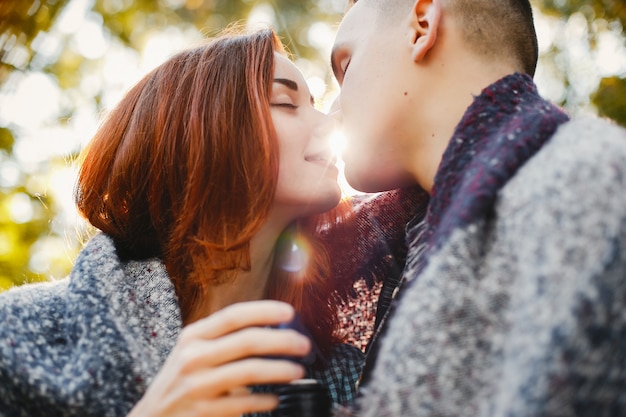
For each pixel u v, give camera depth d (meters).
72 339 1.20
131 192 1.45
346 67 1.46
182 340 0.94
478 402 0.84
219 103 1.42
